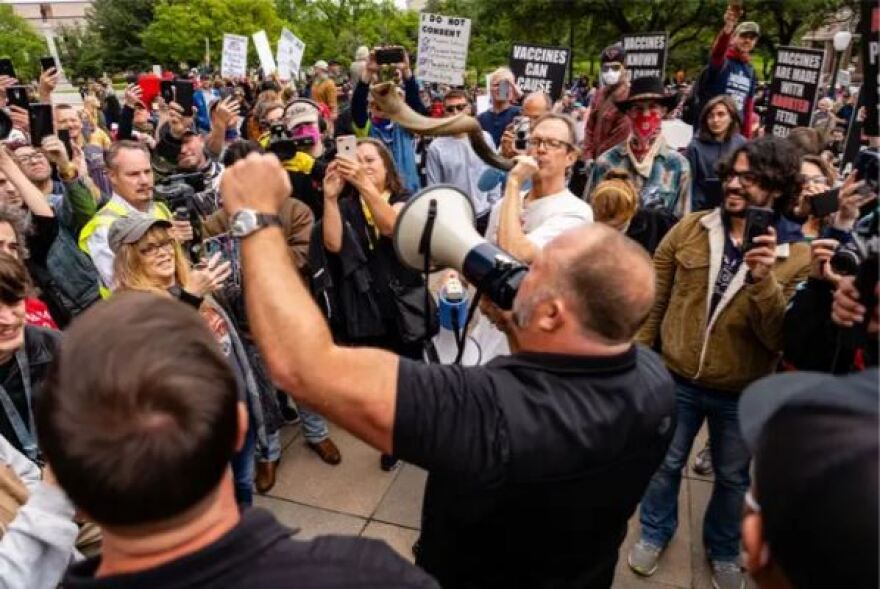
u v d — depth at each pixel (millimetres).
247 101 11062
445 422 1070
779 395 774
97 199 3699
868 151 2145
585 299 1123
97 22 55281
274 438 3197
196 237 3023
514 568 1196
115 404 712
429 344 2920
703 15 27344
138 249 2373
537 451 1070
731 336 2289
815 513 584
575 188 4613
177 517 733
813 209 2346
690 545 2809
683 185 3912
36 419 754
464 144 4836
